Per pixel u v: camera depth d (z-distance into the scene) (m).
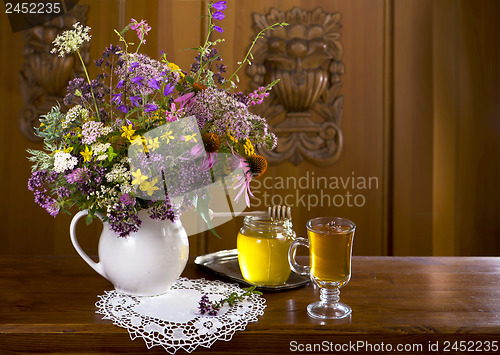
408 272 1.19
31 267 1.20
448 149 2.40
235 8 2.34
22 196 2.38
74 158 0.88
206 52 1.03
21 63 2.32
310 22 2.35
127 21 2.32
